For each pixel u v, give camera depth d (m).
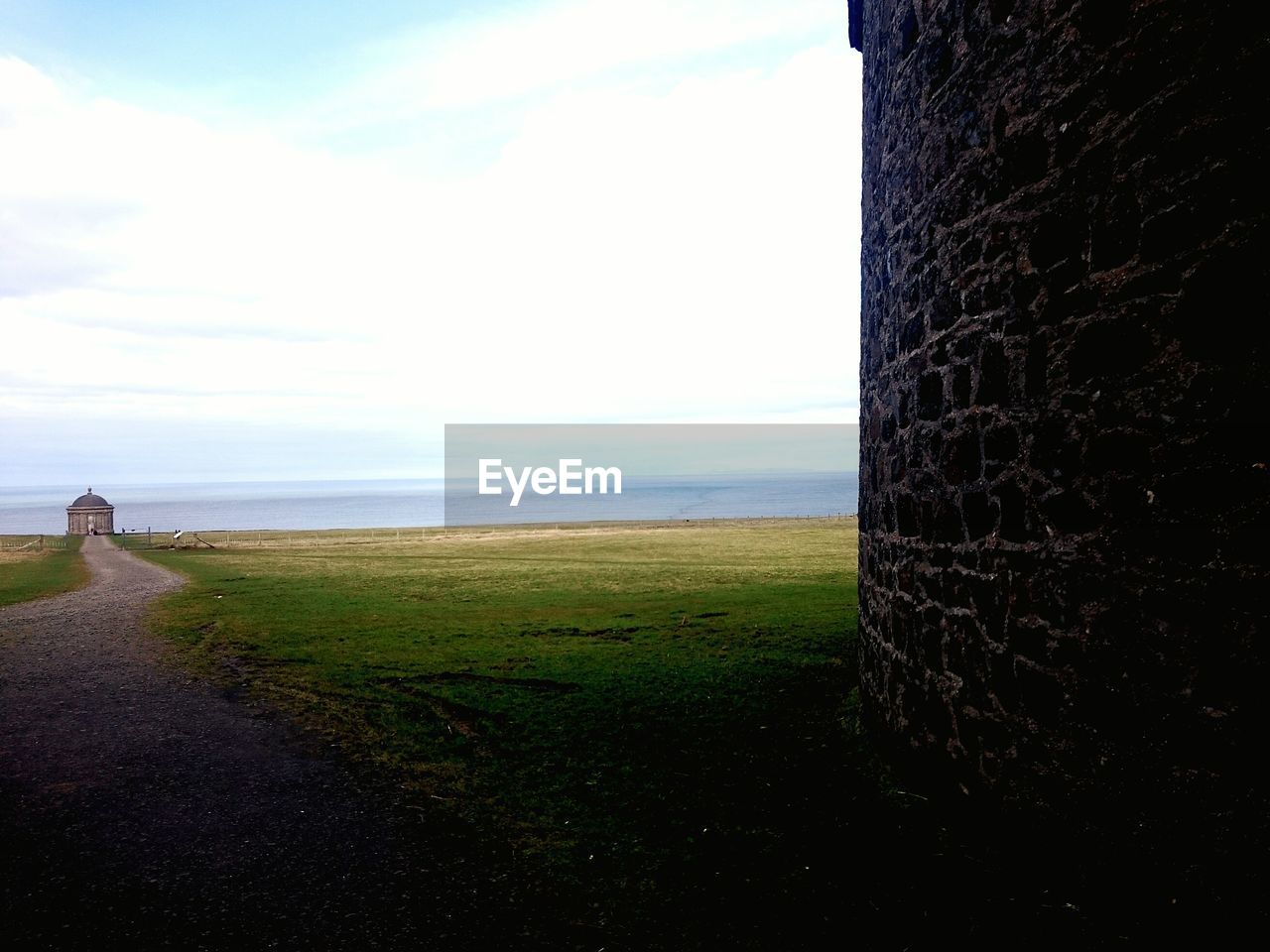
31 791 5.66
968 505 4.68
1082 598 3.71
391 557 34.59
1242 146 2.90
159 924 3.76
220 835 4.85
